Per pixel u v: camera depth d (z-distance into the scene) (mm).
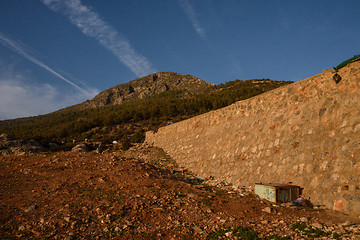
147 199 10047
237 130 16453
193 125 24031
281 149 11820
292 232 6867
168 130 29875
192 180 15555
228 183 13969
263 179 11922
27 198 9266
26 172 12766
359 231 6172
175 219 8414
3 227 6977
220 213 9016
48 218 7652
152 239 6930
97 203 9133
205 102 94938
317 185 9188
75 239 6660
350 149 8609
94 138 64500
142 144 34594
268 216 8406
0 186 10617
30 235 6688
